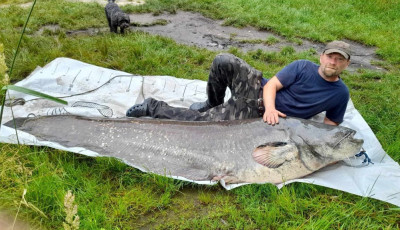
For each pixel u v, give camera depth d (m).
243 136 3.47
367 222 2.95
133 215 2.96
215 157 3.39
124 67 5.59
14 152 3.39
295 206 3.03
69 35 7.22
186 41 7.43
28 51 5.82
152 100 4.16
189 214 3.02
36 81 4.65
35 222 2.77
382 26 8.77
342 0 10.45
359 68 6.53
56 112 4.18
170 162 3.41
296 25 8.40
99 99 4.50
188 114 4.00
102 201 3.01
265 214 2.95
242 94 3.77
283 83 3.68
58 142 3.58
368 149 3.80
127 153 3.49
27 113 4.15
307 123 3.52
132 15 8.93
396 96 5.29
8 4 9.41
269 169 3.32
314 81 3.62
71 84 4.70
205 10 9.36
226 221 2.96
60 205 2.82
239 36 7.89
